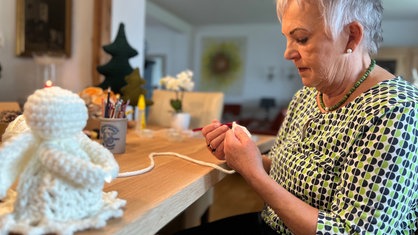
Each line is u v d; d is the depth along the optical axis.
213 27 7.08
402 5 4.83
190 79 1.77
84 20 2.35
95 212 0.43
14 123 0.61
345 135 0.68
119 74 1.55
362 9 0.67
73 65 2.36
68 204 0.40
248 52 6.91
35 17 2.09
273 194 0.67
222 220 0.97
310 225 0.61
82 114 0.44
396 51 5.68
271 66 6.80
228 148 0.75
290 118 0.98
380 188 0.59
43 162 0.40
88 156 0.45
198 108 1.85
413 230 0.69
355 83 0.73
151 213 0.48
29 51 2.09
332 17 0.64
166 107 1.95
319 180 0.70
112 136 0.87
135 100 1.39
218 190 2.39
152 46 7.23
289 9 0.70
